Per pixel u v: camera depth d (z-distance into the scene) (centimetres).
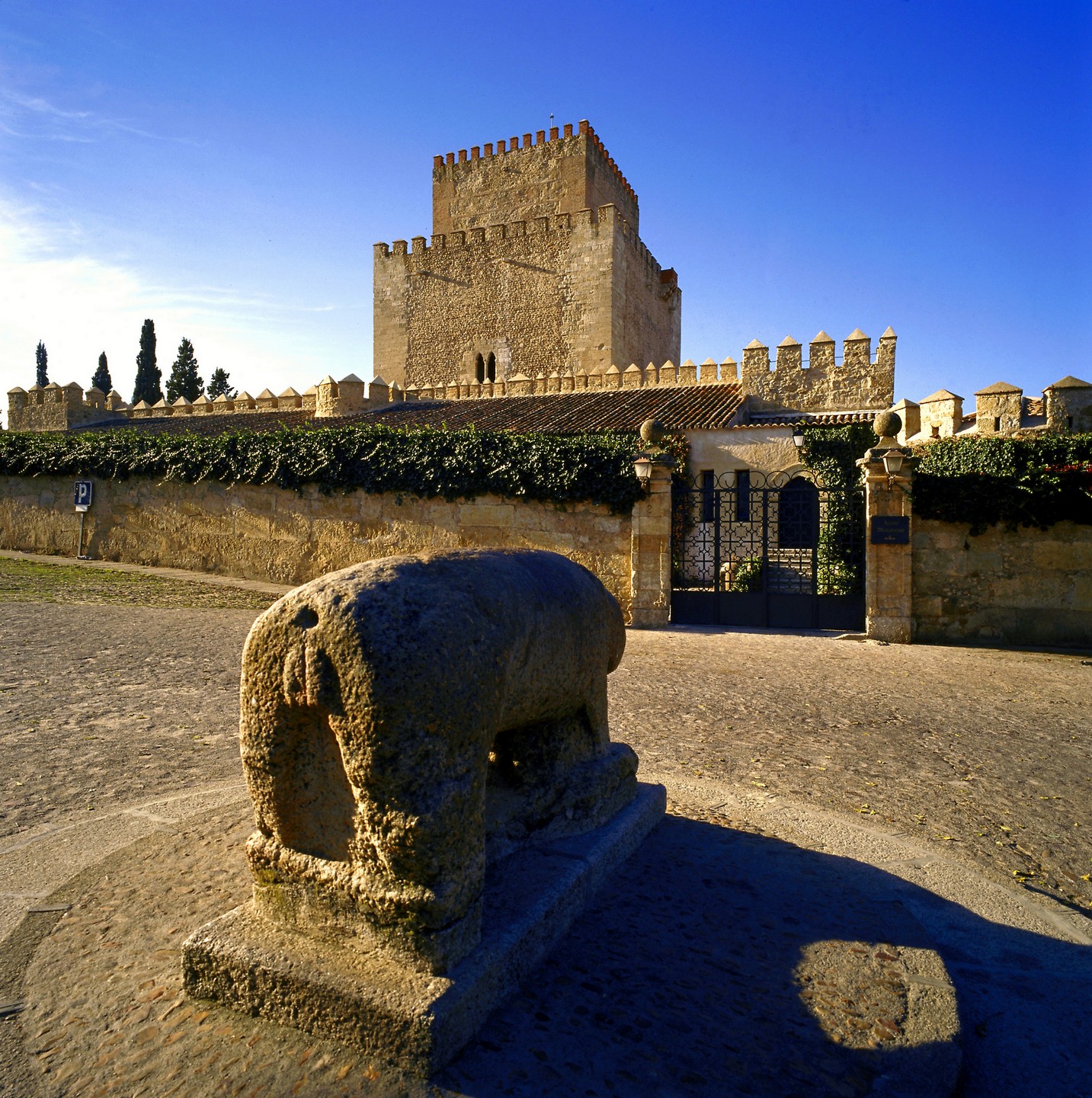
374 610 222
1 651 855
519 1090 210
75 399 3014
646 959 273
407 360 4144
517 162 4134
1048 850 422
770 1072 222
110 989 252
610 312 3712
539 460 1361
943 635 1187
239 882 327
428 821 221
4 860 356
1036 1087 244
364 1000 218
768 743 609
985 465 1191
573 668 320
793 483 1934
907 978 271
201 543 1734
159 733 585
